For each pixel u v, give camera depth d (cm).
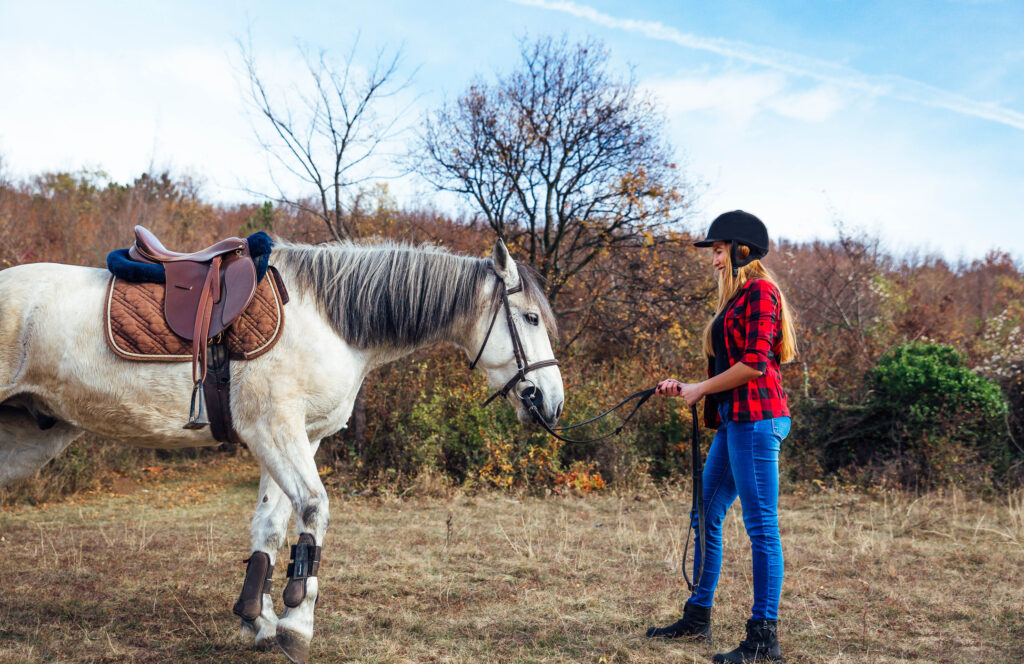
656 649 291
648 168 966
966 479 642
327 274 291
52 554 440
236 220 1566
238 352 268
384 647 289
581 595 367
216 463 890
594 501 671
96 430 281
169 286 271
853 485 672
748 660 270
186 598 352
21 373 267
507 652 288
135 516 588
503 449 723
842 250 1266
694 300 968
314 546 262
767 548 274
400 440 746
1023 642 304
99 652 276
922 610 345
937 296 1509
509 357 313
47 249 988
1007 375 743
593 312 947
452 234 1012
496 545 482
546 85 951
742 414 276
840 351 915
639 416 784
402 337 307
